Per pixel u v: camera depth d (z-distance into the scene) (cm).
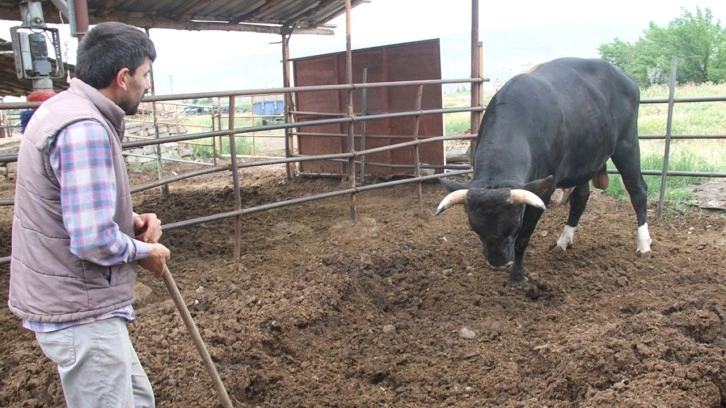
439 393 342
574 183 535
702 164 841
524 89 475
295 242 604
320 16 970
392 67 858
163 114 1405
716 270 482
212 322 412
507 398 330
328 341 414
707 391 298
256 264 543
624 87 553
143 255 218
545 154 474
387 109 879
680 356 329
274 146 1755
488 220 409
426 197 779
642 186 566
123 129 225
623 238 593
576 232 619
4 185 1042
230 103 528
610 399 292
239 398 343
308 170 1003
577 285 485
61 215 207
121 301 222
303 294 459
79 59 215
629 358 326
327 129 959
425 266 534
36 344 381
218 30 893
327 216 718
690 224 627
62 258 209
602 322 407
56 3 524
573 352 345
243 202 815
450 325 427
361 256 540
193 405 327
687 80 3127
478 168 448
